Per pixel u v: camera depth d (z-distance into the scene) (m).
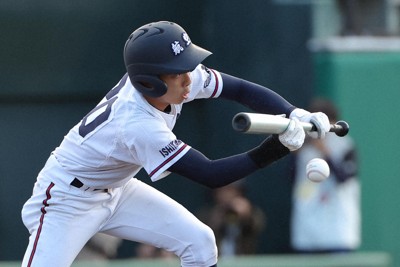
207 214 33.53
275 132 17.11
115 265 26.52
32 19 35.75
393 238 34.72
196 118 36.94
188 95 18.20
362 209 34.53
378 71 34.69
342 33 36.50
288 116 18.55
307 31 35.16
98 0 36.12
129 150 18.02
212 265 19.52
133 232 19.52
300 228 30.78
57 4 35.88
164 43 17.50
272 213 35.06
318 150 30.41
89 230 19.03
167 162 17.67
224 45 36.22
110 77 36.34
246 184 35.16
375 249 34.56
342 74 34.47
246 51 35.78
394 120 34.75
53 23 35.94
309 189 30.59
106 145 18.23
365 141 34.59
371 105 34.62
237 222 32.06
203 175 17.59
